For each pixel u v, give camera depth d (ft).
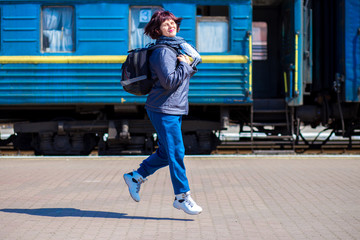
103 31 28.71
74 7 28.86
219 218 12.46
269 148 32.78
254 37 35.76
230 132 51.98
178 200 12.27
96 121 30.14
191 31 28.81
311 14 31.94
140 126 29.99
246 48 29.01
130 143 30.37
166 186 17.54
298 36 30.35
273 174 20.44
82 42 28.73
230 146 32.86
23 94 28.81
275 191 16.40
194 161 25.32
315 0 33.94
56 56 28.68
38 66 28.73
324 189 16.71
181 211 13.35
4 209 13.46
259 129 32.24
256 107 31.37
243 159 26.08
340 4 31.07
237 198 15.23
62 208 13.65
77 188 17.08
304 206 13.89
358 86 30.60
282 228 11.30
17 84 28.84
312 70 34.86
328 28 32.91
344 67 30.63
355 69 30.58
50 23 28.99
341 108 32.58
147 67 11.94
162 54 11.58
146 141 30.48
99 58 28.63
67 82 28.73
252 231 11.02
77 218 12.38
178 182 12.14
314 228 11.27
